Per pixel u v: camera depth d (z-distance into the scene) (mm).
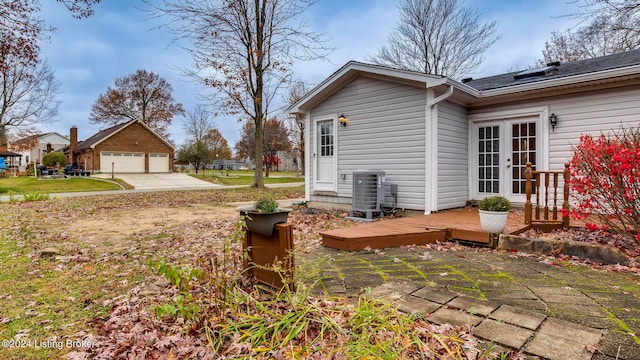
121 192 15594
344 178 8258
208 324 2391
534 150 6992
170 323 2582
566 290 2881
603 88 6152
